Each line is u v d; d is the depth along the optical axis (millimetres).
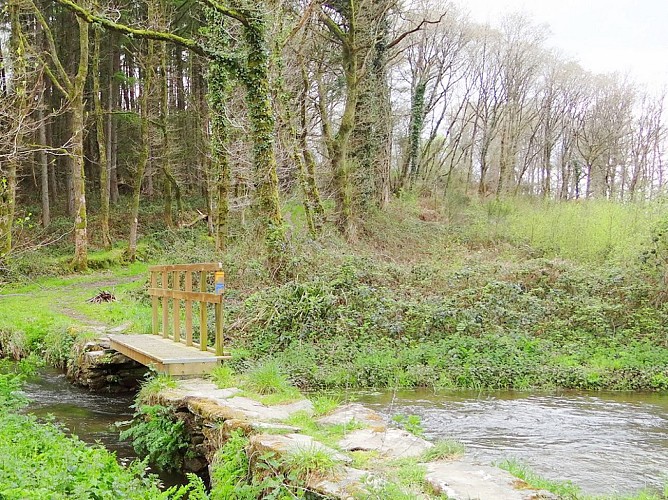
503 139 44031
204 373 8594
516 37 43625
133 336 11570
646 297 14461
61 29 34531
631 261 15938
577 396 9977
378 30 25156
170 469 7121
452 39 38812
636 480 5824
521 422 8148
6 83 14797
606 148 47906
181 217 34344
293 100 21000
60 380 11930
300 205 22438
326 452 4816
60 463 5391
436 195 37312
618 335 13266
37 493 4195
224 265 15516
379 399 9445
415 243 25844
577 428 7863
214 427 6297
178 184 34125
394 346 12227
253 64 14414
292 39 20453
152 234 33250
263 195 14562
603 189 50625
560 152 54125
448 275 15320
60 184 40562
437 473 4613
